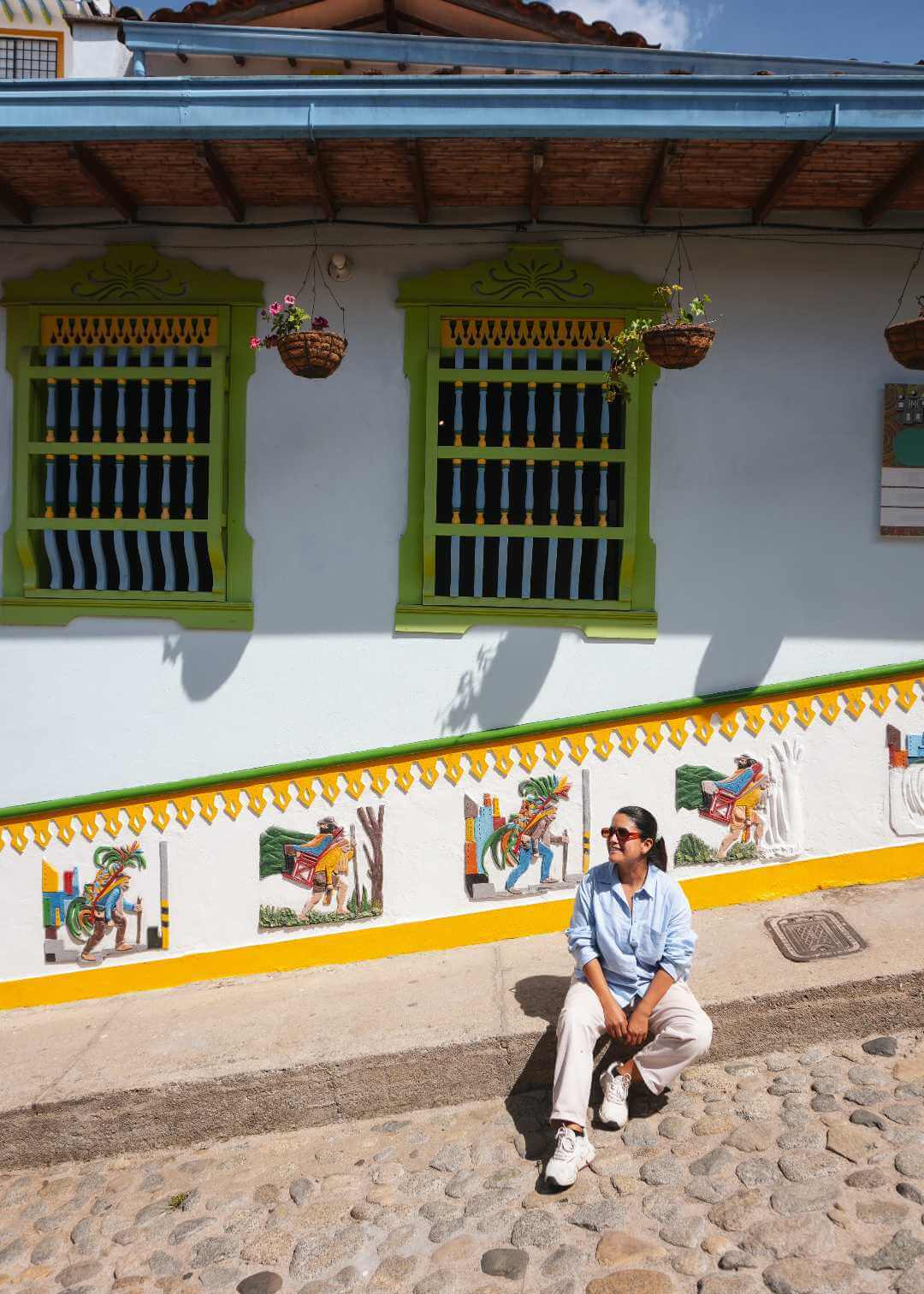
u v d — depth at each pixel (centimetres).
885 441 537
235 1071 438
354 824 544
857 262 537
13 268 546
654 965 406
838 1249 316
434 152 471
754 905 538
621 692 541
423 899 543
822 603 541
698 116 438
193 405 543
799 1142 370
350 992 503
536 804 541
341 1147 416
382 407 542
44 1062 469
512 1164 385
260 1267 350
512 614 540
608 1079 398
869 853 544
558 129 441
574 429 554
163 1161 429
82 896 550
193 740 548
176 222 541
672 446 539
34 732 552
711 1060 434
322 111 443
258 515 545
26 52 686
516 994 474
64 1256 374
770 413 539
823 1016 434
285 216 540
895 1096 389
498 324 539
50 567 564
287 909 545
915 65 549
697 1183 356
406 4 648
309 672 545
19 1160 439
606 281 536
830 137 438
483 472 537
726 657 541
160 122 445
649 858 421
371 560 544
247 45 578
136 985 548
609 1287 315
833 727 543
